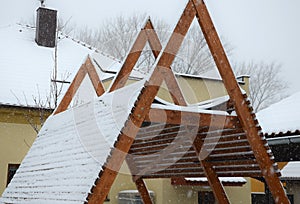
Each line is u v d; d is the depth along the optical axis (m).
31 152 7.87
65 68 16.08
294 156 8.76
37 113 13.46
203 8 5.55
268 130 8.79
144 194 8.64
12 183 7.58
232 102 5.70
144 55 20.08
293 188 11.59
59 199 5.33
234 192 14.75
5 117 13.36
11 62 15.53
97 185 4.80
